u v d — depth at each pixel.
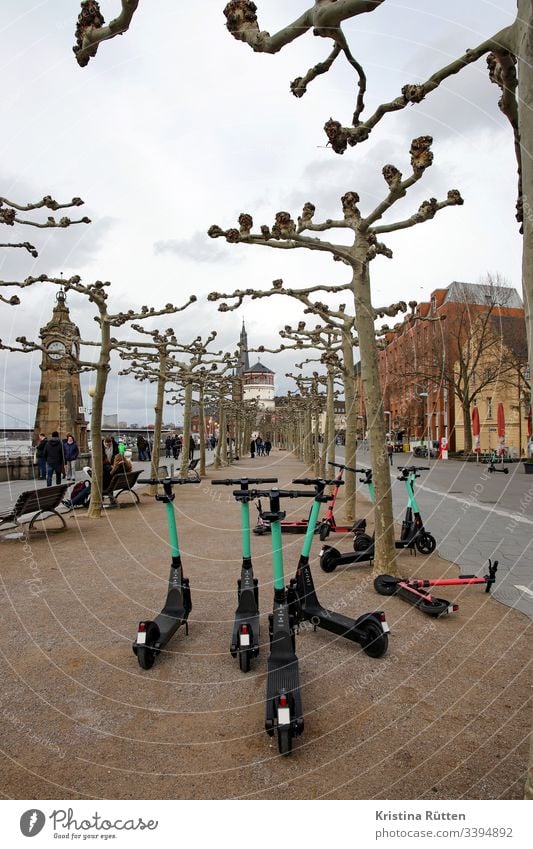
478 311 27.08
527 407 28.48
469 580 5.00
